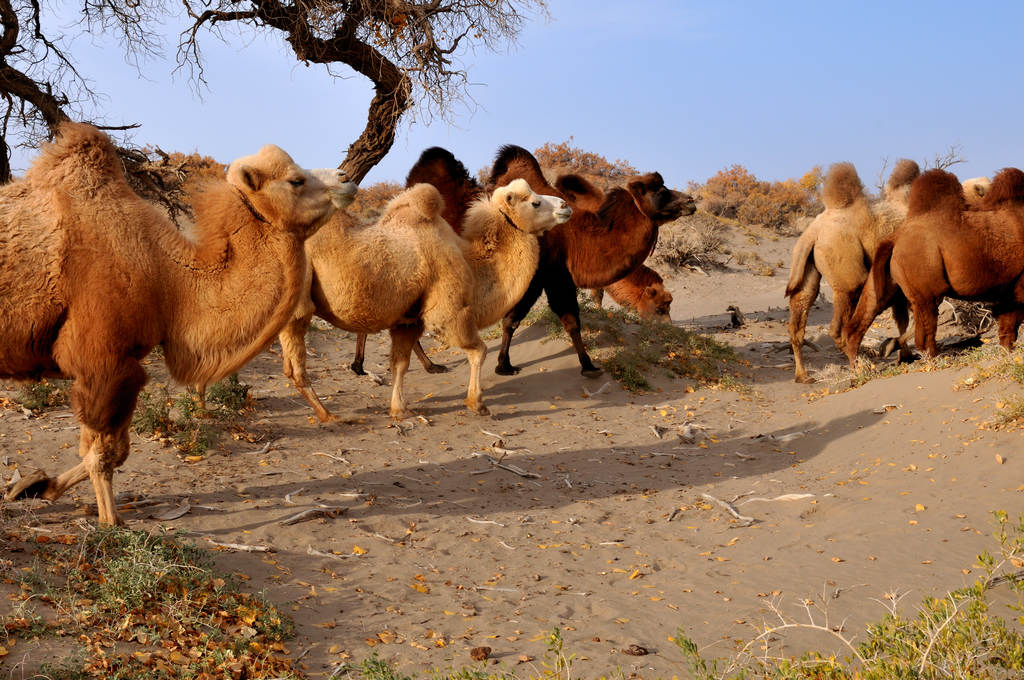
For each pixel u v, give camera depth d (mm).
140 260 5645
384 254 9180
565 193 12195
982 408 8953
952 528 6574
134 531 5621
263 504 6961
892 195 12875
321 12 15531
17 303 5391
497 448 9305
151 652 4188
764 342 16656
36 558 4984
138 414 8664
